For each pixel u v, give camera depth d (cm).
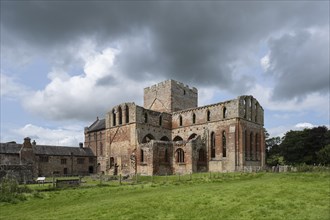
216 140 7219
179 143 7169
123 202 2997
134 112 7644
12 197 3534
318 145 10650
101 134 10069
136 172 7294
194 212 2488
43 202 3356
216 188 3506
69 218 2553
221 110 7250
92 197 3528
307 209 2342
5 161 8050
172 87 8731
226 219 2258
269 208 2445
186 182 4412
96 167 9981
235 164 6712
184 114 8106
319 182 3444
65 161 9269
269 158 12506
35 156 8581
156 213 2523
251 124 7275
